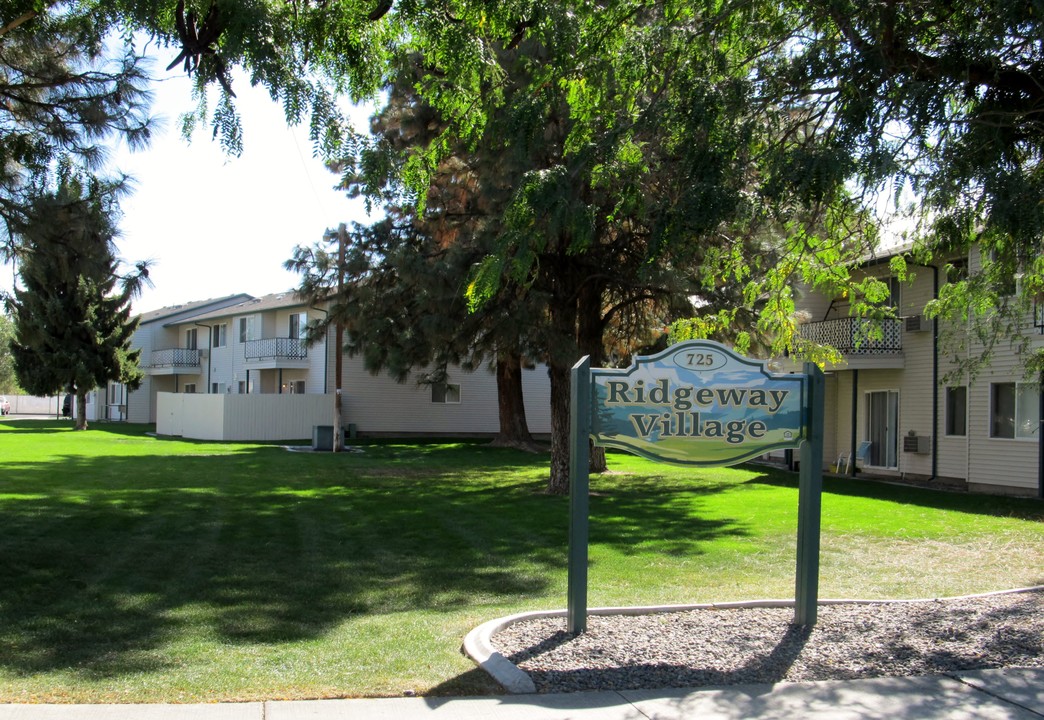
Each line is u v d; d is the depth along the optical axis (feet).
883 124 26.73
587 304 62.64
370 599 27.99
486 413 143.64
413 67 36.14
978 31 28.09
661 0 32.19
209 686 18.34
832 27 30.45
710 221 26.61
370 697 17.76
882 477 77.82
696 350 23.18
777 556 36.70
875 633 22.68
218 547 36.81
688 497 58.65
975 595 27.81
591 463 76.95
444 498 56.54
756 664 20.07
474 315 56.70
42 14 29.78
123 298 32.83
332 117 29.37
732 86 29.14
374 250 81.76
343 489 61.00
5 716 16.12
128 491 56.08
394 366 77.61
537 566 34.04
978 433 67.31
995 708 17.47
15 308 32.71
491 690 18.24
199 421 124.77
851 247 38.34
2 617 24.27
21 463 76.74
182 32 28.19
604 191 45.78
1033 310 41.91
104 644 21.89
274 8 29.40
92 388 145.69
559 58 30.68
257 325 151.12
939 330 71.10
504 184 50.88
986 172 25.95
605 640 21.89
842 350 75.92
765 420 23.25
